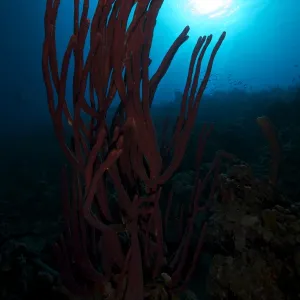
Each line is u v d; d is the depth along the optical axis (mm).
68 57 1189
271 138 2195
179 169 5102
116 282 1683
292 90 13992
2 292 2668
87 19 1202
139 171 1499
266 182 2119
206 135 2049
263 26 52375
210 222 2209
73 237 1683
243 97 13906
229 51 60344
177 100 16594
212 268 1892
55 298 2209
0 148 12930
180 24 48188
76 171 1687
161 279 1757
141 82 1361
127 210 1536
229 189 2082
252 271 1672
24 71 31266
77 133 1421
